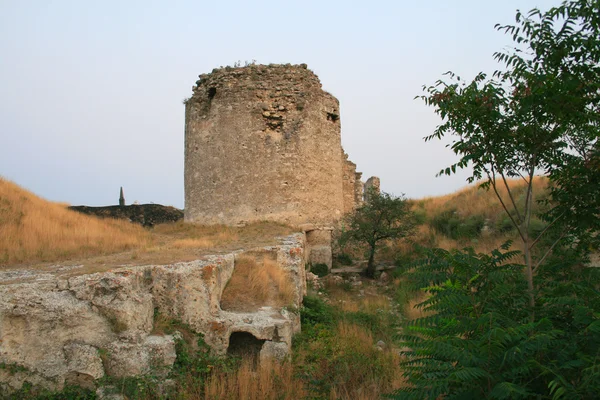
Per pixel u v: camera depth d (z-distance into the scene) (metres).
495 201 18.72
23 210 10.91
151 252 8.88
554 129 4.33
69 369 5.09
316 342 7.81
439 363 3.95
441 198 25.23
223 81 16.41
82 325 5.36
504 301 4.36
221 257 8.05
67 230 10.63
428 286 4.73
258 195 15.70
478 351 3.60
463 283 4.39
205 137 16.56
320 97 17.42
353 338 8.15
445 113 4.55
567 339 3.88
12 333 5.06
